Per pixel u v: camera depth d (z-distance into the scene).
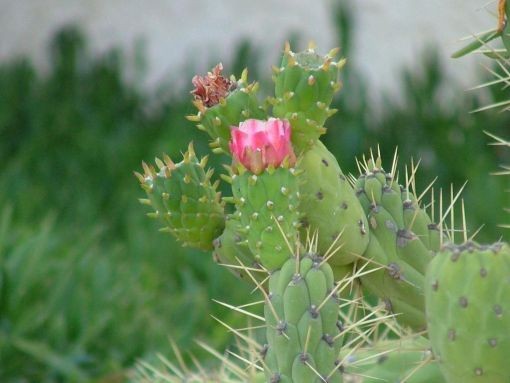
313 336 1.97
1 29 9.38
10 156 7.80
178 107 8.16
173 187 2.22
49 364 5.21
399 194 2.39
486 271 1.92
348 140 7.37
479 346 1.94
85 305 5.59
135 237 6.45
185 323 5.70
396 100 8.25
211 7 9.08
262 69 8.31
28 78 8.59
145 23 9.20
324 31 8.82
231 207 5.79
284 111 2.15
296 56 2.19
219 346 5.33
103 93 8.40
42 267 5.68
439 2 8.51
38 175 7.39
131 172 7.31
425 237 2.39
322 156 2.22
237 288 5.92
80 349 5.34
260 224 2.02
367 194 2.39
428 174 7.11
